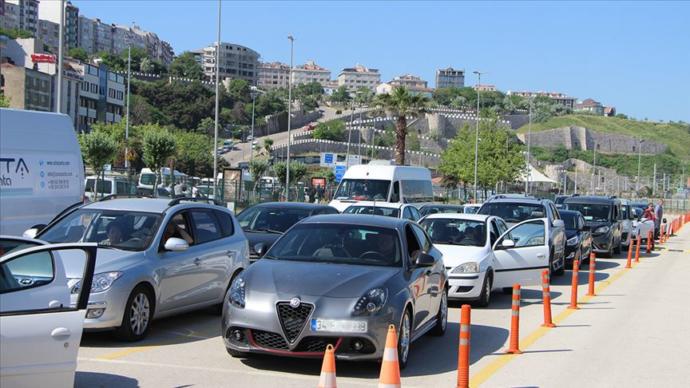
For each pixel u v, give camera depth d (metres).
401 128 59.75
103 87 111.94
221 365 8.74
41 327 6.14
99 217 10.84
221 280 11.78
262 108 168.25
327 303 8.20
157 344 9.81
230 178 41.81
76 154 14.65
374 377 8.39
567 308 14.98
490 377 8.86
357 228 9.90
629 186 145.00
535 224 18.61
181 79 172.75
